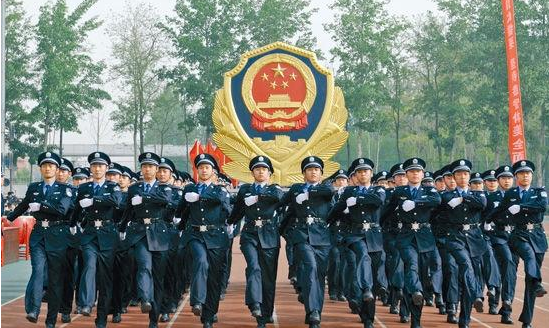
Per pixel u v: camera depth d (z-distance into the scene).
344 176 15.00
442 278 11.56
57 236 10.72
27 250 24.22
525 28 65.12
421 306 10.97
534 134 72.75
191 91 64.94
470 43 67.56
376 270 11.31
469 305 11.09
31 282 10.37
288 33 66.75
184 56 65.94
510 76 25.02
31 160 65.00
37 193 10.77
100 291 10.84
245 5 66.19
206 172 11.02
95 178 11.05
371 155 109.69
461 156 90.31
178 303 13.33
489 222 12.40
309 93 21.75
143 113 68.62
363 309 11.09
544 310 13.57
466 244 11.52
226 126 21.86
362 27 66.44
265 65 21.92
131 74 66.56
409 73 70.81
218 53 64.69
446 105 69.06
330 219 11.63
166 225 11.03
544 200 11.40
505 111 66.81
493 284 12.02
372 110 68.88
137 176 14.98
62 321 11.76
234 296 15.24
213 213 10.91
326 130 21.66
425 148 95.31
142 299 10.38
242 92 21.89
